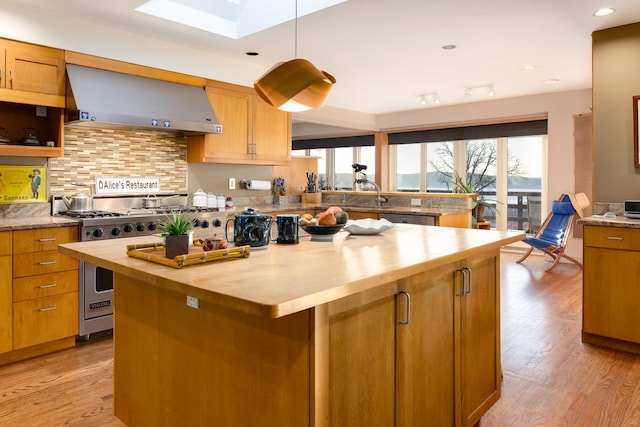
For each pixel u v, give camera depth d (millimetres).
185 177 4660
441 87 5984
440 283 1843
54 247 3088
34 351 3049
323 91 2129
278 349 1325
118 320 1995
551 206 6398
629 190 3553
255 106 4863
